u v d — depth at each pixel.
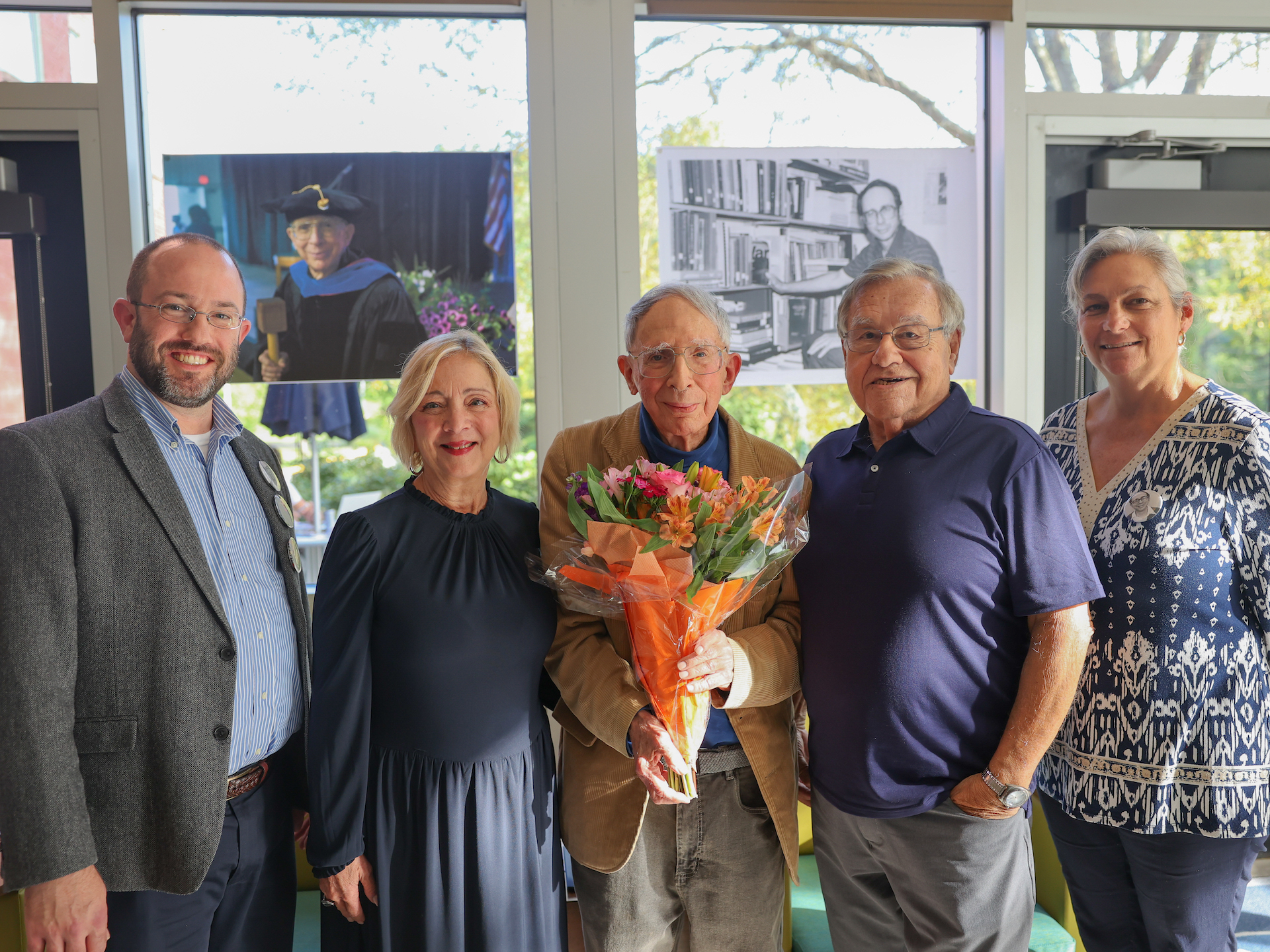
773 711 1.62
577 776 1.58
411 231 2.45
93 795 1.27
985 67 2.57
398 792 1.38
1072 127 2.55
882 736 1.44
